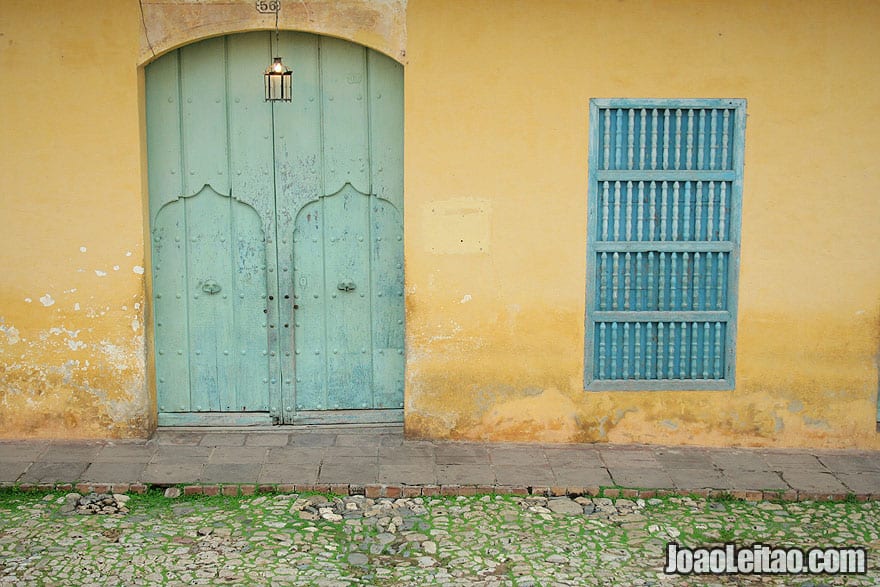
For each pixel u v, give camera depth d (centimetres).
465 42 600
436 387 629
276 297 638
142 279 612
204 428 643
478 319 623
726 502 566
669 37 605
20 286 610
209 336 639
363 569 479
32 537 503
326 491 565
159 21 595
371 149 627
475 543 509
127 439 625
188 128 620
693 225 625
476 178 611
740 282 627
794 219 622
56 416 622
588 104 608
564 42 602
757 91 611
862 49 608
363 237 636
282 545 501
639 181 618
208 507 545
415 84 601
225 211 629
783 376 634
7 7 587
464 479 577
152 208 624
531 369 629
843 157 617
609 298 630
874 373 634
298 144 625
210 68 616
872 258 625
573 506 555
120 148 600
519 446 630
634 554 500
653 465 606
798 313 630
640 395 634
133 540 502
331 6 598
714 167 618
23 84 593
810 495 569
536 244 618
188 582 460
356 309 641
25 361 616
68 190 603
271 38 614
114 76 595
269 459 602
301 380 645
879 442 639
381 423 648
